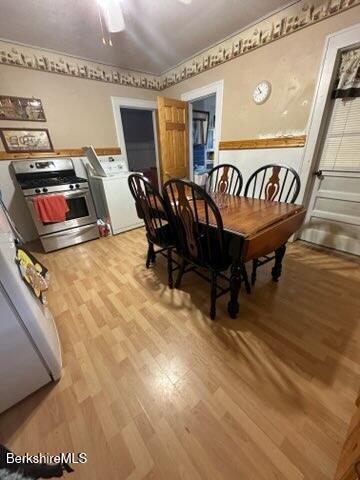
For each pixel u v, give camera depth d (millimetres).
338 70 1945
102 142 3344
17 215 2906
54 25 2080
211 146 4895
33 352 1055
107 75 3111
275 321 1515
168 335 1451
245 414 1003
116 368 1247
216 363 1246
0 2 1721
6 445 941
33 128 2740
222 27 2293
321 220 2459
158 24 2182
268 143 2539
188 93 3283
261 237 1288
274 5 1979
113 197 3072
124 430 972
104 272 2254
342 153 2141
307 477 805
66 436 963
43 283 1300
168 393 1106
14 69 2463
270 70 2295
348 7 1693
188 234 1448
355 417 708
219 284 1931
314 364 1212
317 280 1929
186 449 899
